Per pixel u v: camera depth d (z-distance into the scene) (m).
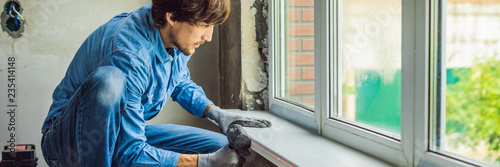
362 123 1.49
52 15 2.50
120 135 1.33
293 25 2.12
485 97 0.97
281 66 2.21
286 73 2.18
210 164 1.39
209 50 2.71
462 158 1.03
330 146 1.49
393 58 1.29
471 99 1.01
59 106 1.54
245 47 2.25
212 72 2.73
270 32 2.21
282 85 2.21
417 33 1.11
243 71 2.27
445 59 1.09
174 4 1.29
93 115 1.29
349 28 1.56
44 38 2.50
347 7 1.58
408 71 1.16
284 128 1.82
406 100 1.17
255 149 1.59
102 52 1.37
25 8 2.46
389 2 1.30
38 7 2.48
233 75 2.43
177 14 1.30
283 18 2.17
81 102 1.32
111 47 1.32
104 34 1.42
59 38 2.52
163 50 1.42
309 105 1.98
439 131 1.11
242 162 1.43
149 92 1.43
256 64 2.28
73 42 2.54
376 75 1.39
